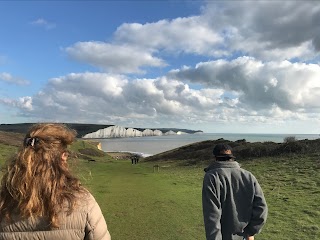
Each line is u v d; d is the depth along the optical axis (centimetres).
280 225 1042
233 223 409
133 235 968
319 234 945
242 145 3988
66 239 215
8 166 224
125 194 1723
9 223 216
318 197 1466
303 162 2592
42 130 233
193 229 1023
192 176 2636
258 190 419
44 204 212
